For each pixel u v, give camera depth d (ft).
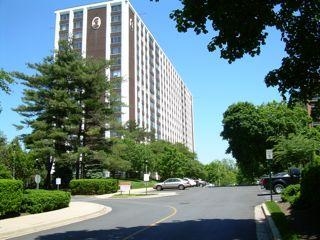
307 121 223.30
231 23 39.93
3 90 69.51
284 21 41.01
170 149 296.30
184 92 650.02
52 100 183.73
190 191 163.12
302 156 131.85
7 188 71.97
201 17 40.63
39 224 62.23
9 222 65.41
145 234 49.37
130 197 139.33
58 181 153.79
